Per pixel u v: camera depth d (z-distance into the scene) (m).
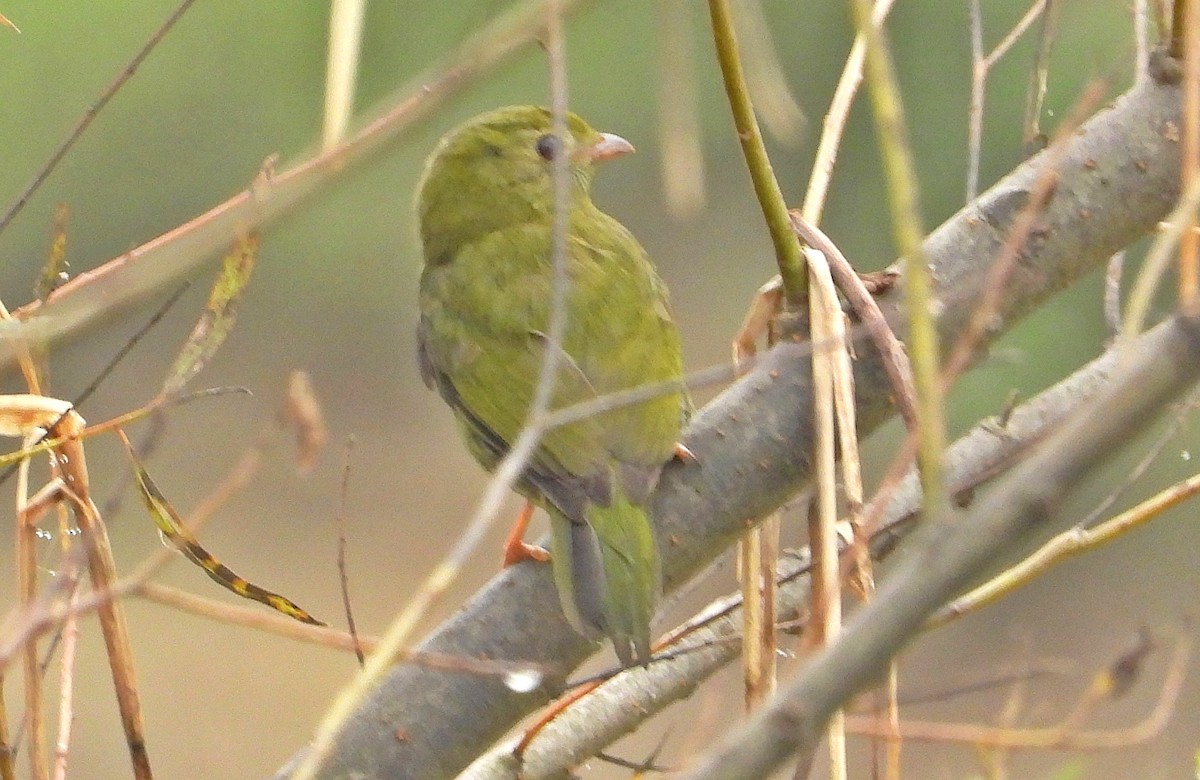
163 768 24.56
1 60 27.39
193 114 27.77
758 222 28.81
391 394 31.73
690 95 6.40
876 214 25.47
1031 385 24.14
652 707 8.02
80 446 6.89
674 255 29.27
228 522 30.52
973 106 8.31
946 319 7.23
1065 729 9.09
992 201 7.41
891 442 23.94
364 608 29.34
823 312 6.98
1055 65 22.59
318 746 4.33
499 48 4.71
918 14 23.89
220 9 27.30
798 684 3.72
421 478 31.59
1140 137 7.40
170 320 29.78
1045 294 7.40
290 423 5.30
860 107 25.38
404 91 4.90
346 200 29.06
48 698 18.45
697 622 7.65
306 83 27.44
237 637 27.64
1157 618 23.81
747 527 7.29
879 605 3.73
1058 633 24.36
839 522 9.01
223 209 6.32
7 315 6.68
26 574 6.86
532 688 6.88
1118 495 8.48
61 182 27.73
